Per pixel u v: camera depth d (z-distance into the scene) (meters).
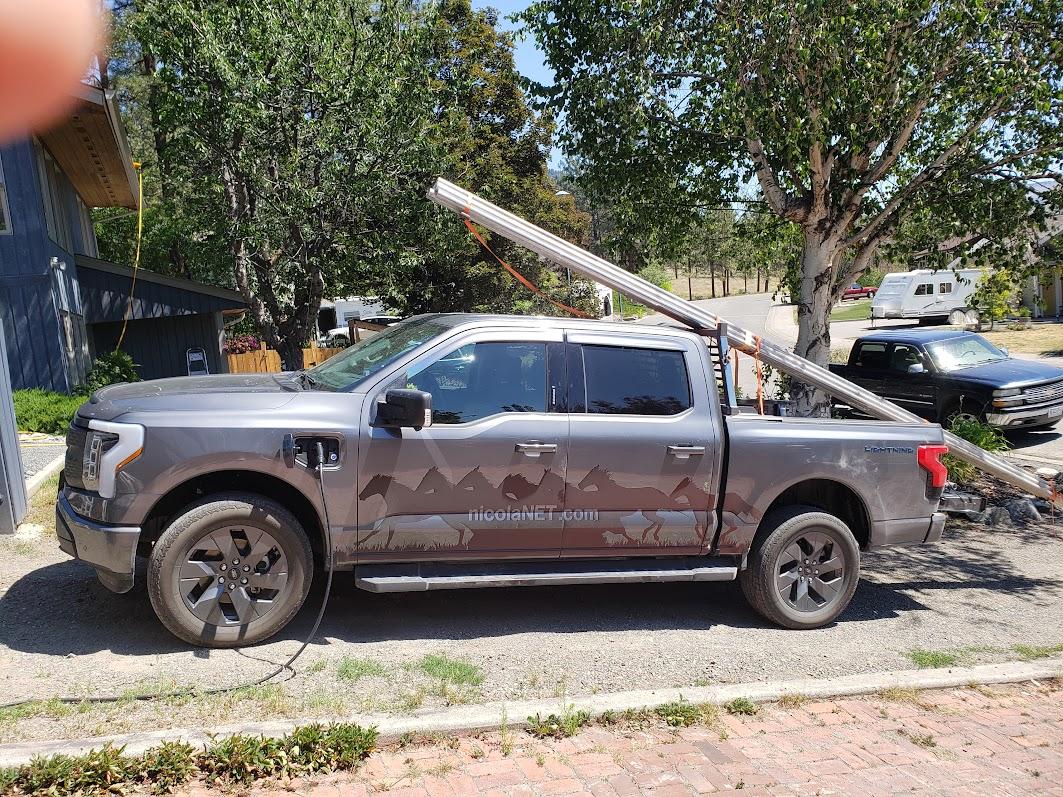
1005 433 14.70
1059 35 8.48
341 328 36.66
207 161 17.72
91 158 16.20
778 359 6.27
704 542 5.45
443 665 4.62
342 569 4.91
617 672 4.79
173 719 3.81
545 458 5.02
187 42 15.48
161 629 4.87
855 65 8.67
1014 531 8.83
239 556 4.61
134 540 4.44
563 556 5.22
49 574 5.68
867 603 6.41
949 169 9.49
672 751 3.89
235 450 4.53
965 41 8.36
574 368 5.20
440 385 4.96
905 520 5.85
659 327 5.57
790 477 5.52
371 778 3.45
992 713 4.62
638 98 9.42
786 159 9.45
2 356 6.45
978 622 6.10
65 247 16.33
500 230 5.86
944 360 13.97
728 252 13.60
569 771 3.63
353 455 4.71
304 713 3.95
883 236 10.14
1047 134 9.09
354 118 16.41
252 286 19.83
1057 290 34.25
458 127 20.03
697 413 5.39
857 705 4.58
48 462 8.78
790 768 3.82
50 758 3.29
